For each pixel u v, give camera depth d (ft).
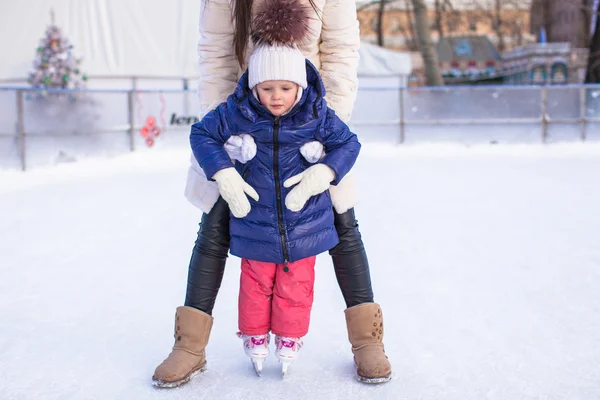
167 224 16.66
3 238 15.05
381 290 10.29
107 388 6.49
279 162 6.19
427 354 7.38
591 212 17.30
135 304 9.67
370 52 52.24
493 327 8.33
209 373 6.86
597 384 6.40
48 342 7.98
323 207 6.40
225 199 6.07
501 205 18.85
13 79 45.93
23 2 49.67
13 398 6.27
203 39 6.71
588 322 8.43
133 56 48.75
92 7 50.08
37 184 26.23
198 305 6.69
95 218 17.71
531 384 6.44
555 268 11.48
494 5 98.53
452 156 37.73
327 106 6.39
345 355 7.39
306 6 6.23
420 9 64.44
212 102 6.80
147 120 39.47
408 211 17.99
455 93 45.01
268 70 5.96
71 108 35.37
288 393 6.30
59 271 11.84
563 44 80.48
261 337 6.64
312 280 6.57
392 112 45.16
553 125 45.21
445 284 10.59
